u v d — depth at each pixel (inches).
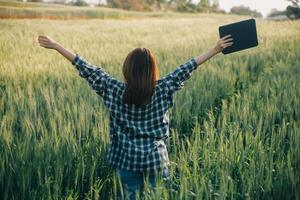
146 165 117.3
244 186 134.0
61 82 304.3
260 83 279.3
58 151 156.4
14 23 1138.7
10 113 201.8
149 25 1342.3
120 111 119.1
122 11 2632.9
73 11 2309.3
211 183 137.4
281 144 179.8
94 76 121.0
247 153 161.8
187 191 122.4
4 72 329.4
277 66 373.4
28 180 143.0
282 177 137.2
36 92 256.4
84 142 175.5
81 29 1062.4
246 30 122.7
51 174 149.5
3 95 246.4
